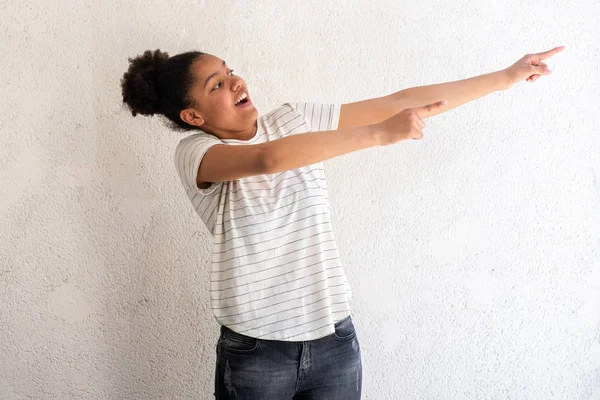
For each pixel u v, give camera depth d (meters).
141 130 1.95
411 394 2.20
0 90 1.86
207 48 1.94
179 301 2.06
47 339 2.00
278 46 1.98
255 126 1.72
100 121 1.92
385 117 1.76
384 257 2.12
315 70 2.01
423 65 2.06
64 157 1.92
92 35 1.89
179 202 2.01
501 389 2.24
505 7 2.06
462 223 2.14
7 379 2.00
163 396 2.10
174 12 1.92
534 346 2.23
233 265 1.60
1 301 1.96
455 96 1.77
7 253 1.94
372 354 2.16
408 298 2.15
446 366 2.20
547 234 2.18
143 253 2.01
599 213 2.19
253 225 1.60
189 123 1.68
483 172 2.12
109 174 1.96
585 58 2.11
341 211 2.08
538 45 2.09
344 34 2.01
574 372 2.25
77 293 2.00
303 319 1.62
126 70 1.91
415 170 2.10
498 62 2.09
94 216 1.97
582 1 2.08
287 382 1.63
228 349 1.64
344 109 1.75
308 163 1.44
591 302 2.23
